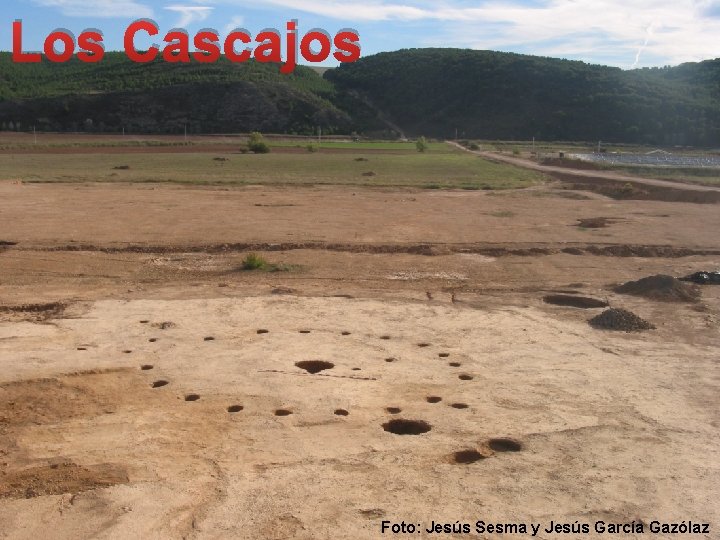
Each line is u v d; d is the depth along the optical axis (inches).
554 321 408.8
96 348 348.2
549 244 682.2
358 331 383.2
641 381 311.9
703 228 795.4
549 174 1664.6
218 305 434.6
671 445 249.3
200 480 220.8
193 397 289.9
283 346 354.3
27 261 576.7
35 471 226.4
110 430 257.1
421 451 242.2
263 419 267.1
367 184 1306.6
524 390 299.9
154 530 193.9
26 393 289.7
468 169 1801.2
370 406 280.7
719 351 355.6
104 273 541.6
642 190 1232.2
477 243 684.1
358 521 198.1
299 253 625.3
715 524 199.8
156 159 1946.4
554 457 239.0
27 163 1737.2
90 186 1195.9
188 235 709.3
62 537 190.5
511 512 203.9
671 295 466.9
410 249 651.5
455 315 419.2
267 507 205.2
